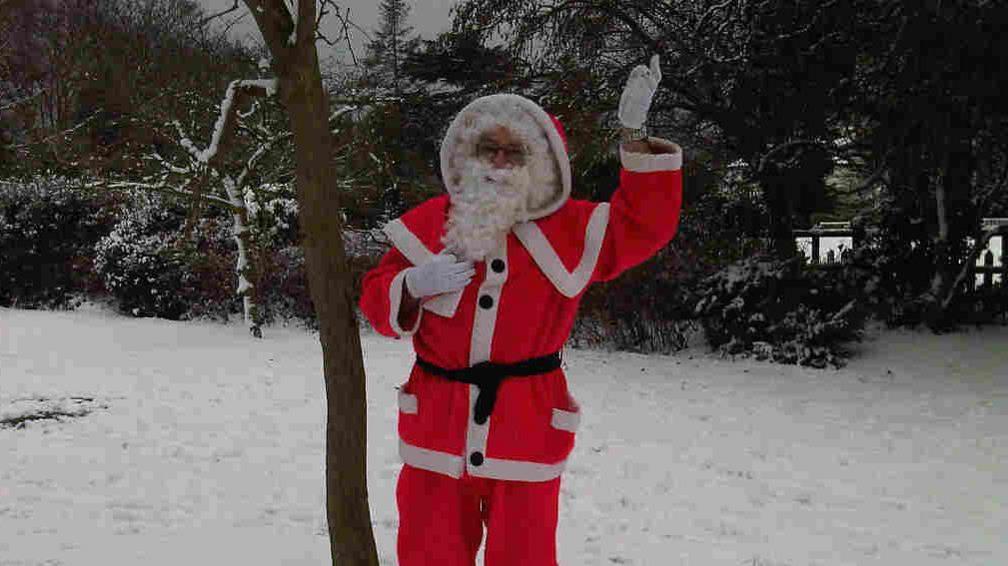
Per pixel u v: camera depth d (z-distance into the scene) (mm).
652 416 8883
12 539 4535
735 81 13289
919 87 11461
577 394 9914
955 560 4988
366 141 13555
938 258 13273
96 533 4719
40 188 17578
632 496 6066
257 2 2676
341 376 2838
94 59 14414
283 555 4344
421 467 2848
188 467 6418
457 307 2811
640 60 13898
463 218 2740
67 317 16062
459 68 16219
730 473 6816
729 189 14383
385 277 2869
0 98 18375
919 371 11523
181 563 4176
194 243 15539
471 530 2922
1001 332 13023
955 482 6711
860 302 12688
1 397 8836
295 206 16172
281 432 7621
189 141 13609
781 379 11125
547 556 2820
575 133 11961
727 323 12812
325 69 13266
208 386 9703
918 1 10789
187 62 13617
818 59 12555
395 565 4277
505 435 2754
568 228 2881
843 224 20047
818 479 6727
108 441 7164
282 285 15555
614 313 13328
